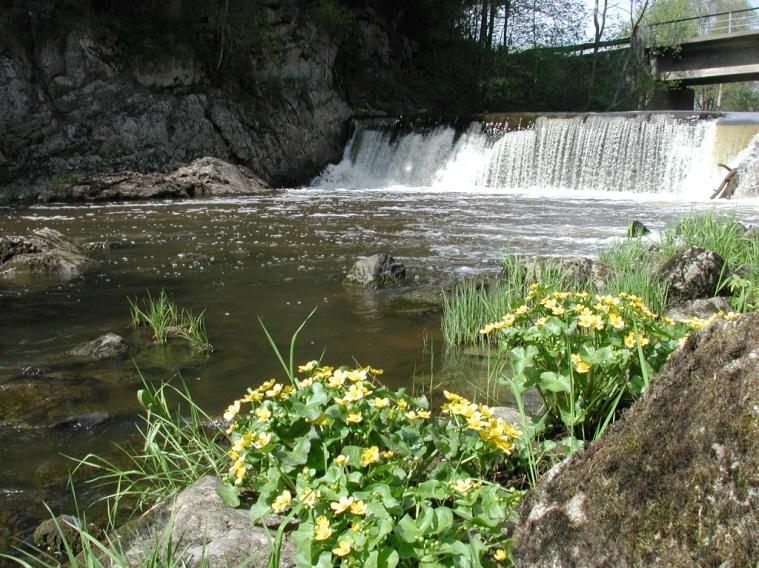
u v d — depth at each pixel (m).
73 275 10.09
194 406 4.23
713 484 1.80
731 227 9.37
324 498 2.46
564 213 16.67
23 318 7.66
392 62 36.31
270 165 28.53
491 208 18.23
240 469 2.74
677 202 18.81
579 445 3.23
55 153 24.39
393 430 2.88
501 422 2.81
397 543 2.31
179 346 6.51
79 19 25.52
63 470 4.05
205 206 19.95
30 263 10.22
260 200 21.72
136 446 4.35
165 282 9.53
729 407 1.87
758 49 33.28
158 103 26.34
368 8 35.00
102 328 7.21
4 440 4.46
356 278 9.17
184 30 28.31
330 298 8.42
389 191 25.12
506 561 2.37
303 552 2.30
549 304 3.49
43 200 21.59
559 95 36.59
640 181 22.14
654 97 37.59
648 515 1.89
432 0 37.03
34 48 24.56
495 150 25.55
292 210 18.59
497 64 35.84
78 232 14.62
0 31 23.89
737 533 1.72
